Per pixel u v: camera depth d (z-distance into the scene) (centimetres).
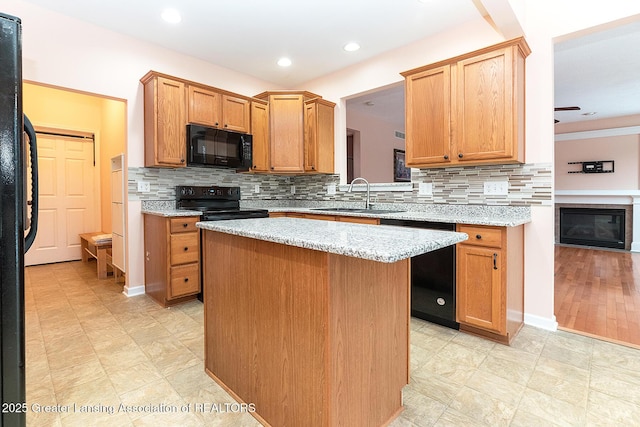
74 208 475
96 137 490
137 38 308
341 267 118
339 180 394
